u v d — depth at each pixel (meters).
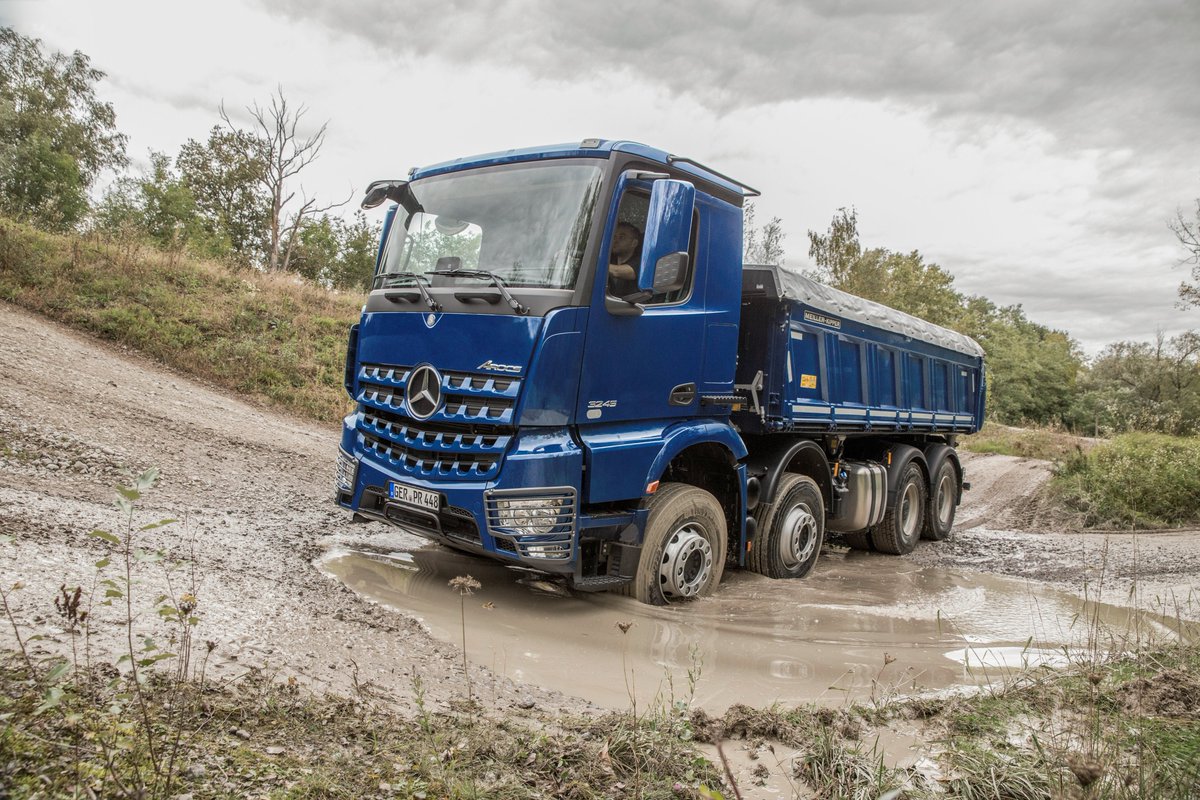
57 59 44.56
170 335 14.79
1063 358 80.50
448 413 5.06
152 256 18.56
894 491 9.18
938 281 52.09
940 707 3.92
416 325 5.34
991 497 15.51
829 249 31.53
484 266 5.32
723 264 6.19
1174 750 3.20
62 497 5.87
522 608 5.29
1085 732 3.48
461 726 3.05
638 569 5.55
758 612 5.81
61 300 14.74
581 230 5.09
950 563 9.05
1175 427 19.48
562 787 2.64
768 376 6.89
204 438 9.59
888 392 9.31
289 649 3.65
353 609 4.62
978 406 12.26
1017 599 7.03
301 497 7.89
